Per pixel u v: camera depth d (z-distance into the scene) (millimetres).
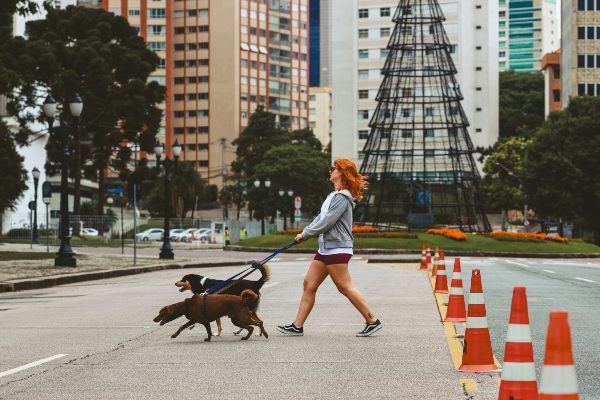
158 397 7078
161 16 140125
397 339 10570
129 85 66000
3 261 30781
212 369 8445
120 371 8430
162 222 84875
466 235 51344
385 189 65438
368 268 30375
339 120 114250
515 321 5645
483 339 8219
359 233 49406
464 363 8219
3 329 12156
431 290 18875
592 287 19781
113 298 17672
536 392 5559
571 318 12844
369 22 113562
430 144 106000
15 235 54406
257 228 77625
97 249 51250
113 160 71875
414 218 56562
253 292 10625
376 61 113125
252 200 107562
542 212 70938
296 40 151750
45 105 28203
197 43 142625
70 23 67500
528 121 126875
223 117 141375
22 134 64438
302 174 106000
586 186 68250
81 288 21484
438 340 10469
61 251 28234
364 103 113438
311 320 12805
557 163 67938
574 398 4148
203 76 142125
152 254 44312
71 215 57969
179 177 102625
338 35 114688
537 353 9203
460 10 109375
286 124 148375
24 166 68812
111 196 101375
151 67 70375
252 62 144500
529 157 72375
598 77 95062
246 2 143625
